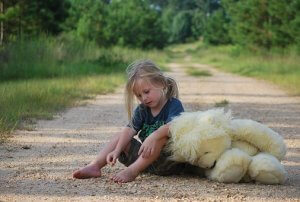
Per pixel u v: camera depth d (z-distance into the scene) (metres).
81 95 13.45
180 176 5.20
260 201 4.31
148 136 5.04
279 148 5.00
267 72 25.16
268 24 38.88
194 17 111.00
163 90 5.20
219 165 4.88
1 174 5.24
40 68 19.06
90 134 7.89
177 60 50.97
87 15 45.72
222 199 4.35
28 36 25.66
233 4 47.56
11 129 7.95
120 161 5.38
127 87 5.23
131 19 57.25
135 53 38.56
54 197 4.40
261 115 10.42
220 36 73.62
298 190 4.65
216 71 29.78
